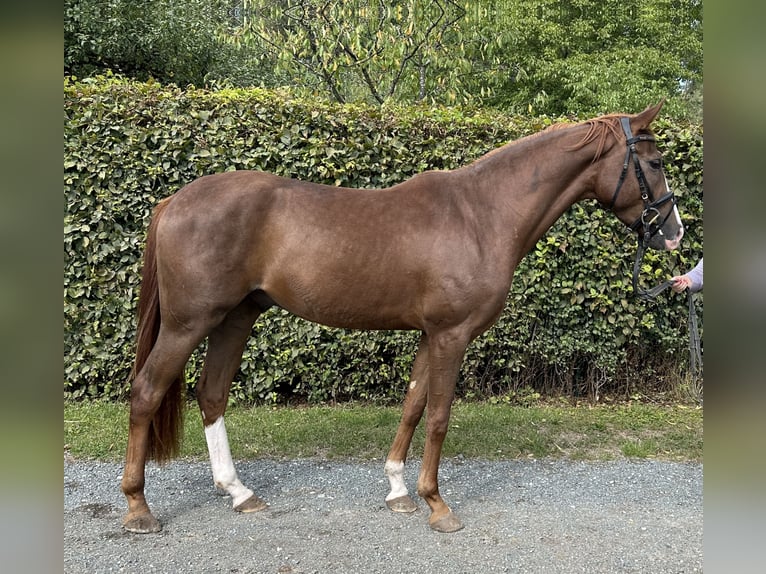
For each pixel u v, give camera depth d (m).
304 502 2.69
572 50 10.24
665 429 3.75
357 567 2.14
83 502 2.65
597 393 4.41
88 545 2.27
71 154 3.80
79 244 3.91
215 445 2.61
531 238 2.48
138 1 7.87
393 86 6.19
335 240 2.31
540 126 4.09
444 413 2.39
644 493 2.81
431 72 6.62
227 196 2.31
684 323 4.36
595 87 9.09
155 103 3.89
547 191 2.42
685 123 4.28
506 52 10.16
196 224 2.27
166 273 2.30
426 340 2.59
